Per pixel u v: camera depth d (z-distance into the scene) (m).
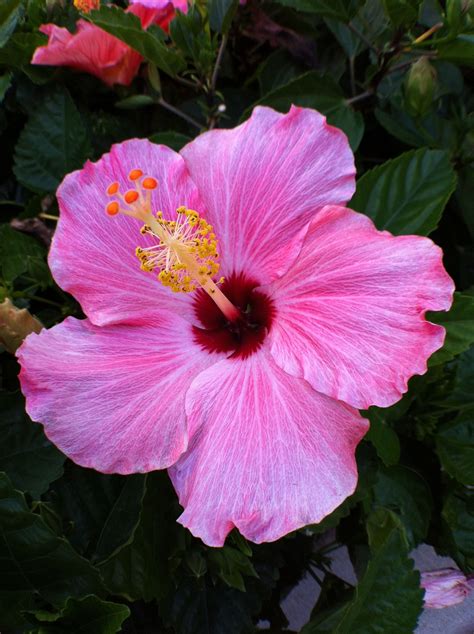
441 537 0.23
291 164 0.17
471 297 0.20
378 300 0.15
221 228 0.18
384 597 0.18
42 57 0.23
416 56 0.25
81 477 0.21
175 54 0.22
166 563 0.20
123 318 0.17
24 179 0.24
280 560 0.23
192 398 0.17
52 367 0.16
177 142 0.23
